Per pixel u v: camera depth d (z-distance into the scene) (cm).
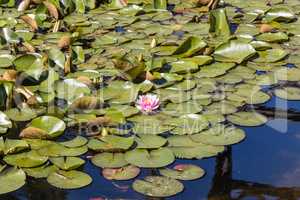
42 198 181
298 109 242
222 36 331
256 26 346
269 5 392
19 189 185
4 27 344
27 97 244
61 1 380
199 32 337
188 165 199
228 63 288
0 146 205
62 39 309
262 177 196
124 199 181
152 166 197
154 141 212
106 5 399
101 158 202
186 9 385
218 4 387
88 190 185
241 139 214
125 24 354
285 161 205
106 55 301
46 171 195
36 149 207
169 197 183
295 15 367
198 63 286
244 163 203
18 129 224
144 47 311
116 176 192
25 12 387
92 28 346
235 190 188
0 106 241
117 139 212
